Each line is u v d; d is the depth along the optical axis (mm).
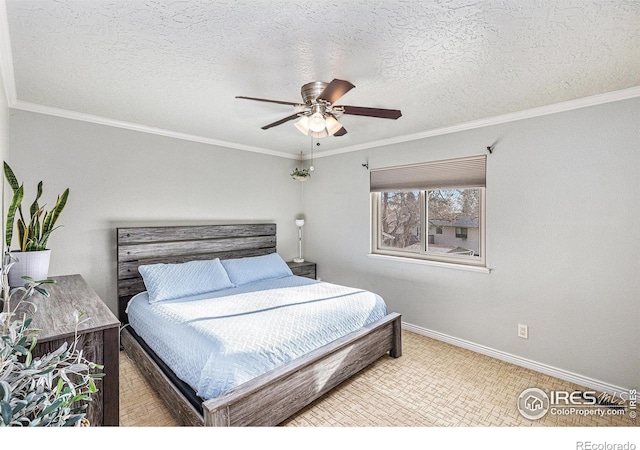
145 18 1459
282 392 1932
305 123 2221
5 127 2201
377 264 3934
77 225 2908
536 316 2701
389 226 3936
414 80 2121
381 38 1621
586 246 2441
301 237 4875
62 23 1493
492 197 2932
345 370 2408
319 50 1743
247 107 2666
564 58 1812
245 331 2066
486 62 1867
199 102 2557
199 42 1664
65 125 2822
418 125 3170
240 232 4012
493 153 2918
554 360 2613
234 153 4062
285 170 4668
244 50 1745
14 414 858
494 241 2932
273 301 2725
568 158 2506
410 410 2178
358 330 2600
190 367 1941
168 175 3477
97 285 3027
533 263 2705
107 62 1883
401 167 3662
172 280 2914
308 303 2666
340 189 4332
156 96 2426
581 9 1375
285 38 1625
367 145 3965
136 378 2500
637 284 2238
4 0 1314
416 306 3566
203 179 3768
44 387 1055
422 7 1372
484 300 3020
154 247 3291
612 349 2344
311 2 1343
